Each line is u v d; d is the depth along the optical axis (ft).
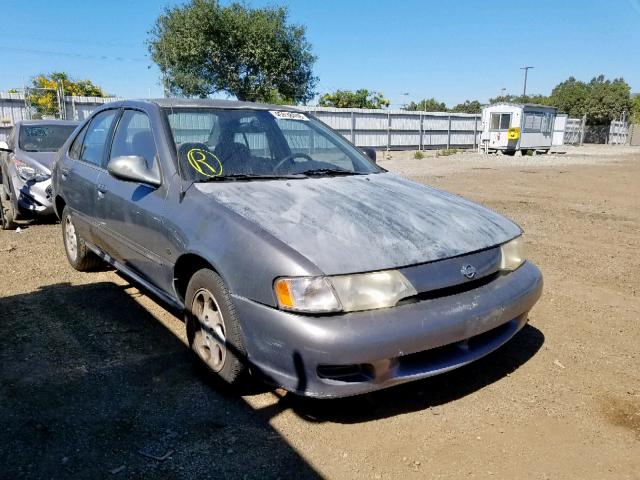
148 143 12.50
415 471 8.15
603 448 8.77
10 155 25.77
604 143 154.81
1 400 9.86
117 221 12.96
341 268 8.46
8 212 23.52
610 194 38.58
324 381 8.39
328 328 8.19
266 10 94.02
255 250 8.93
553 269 18.67
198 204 10.43
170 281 11.21
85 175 15.03
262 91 94.22
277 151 13.01
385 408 9.81
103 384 10.48
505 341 10.12
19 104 70.69
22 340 12.34
